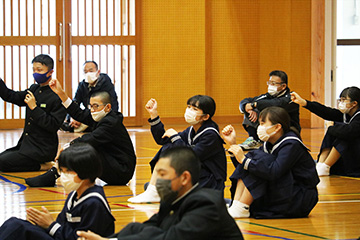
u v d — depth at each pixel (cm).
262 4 2577
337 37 2530
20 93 1304
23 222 598
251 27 2595
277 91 1449
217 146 922
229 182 1155
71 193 636
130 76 2509
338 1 2522
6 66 2416
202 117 934
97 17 2475
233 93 2600
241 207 840
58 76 2439
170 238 469
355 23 2528
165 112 2538
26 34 2419
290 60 2456
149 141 1903
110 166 1097
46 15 2425
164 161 497
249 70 2606
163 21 2514
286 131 852
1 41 2408
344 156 1239
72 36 2469
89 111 1217
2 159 1269
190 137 950
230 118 2606
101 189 627
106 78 1872
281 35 2497
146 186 1022
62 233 605
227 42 2588
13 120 2436
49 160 1305
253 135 1588
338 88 2561
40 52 2428
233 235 490
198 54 2542
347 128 1223
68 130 2080
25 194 1025
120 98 2511
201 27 2536
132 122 2519
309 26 2364
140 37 2497
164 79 2528
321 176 1262
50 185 1109
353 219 845
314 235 748
